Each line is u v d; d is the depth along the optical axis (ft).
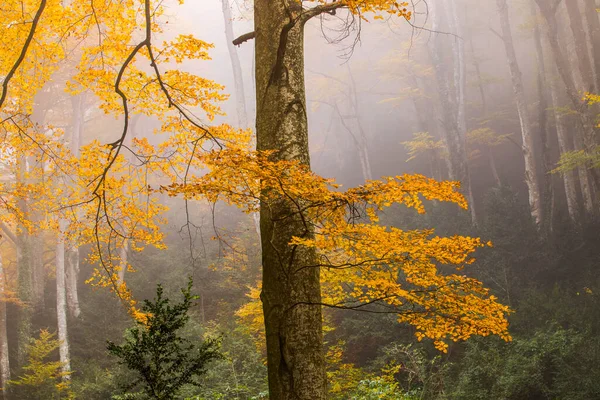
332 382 32.94
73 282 80.64
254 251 73.26
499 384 44.68
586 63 68.74
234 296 75.10
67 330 75.92
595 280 60.59
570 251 67.46
